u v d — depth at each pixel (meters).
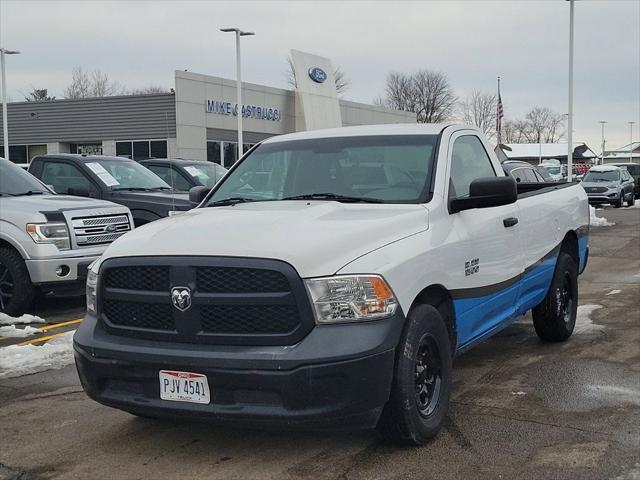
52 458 4.45
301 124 43.19
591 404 5.32
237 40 31.48
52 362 6.65
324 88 44.47
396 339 4.06
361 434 4.71
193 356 3.93
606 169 33.38
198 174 14.43
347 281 3.94
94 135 38.59
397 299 4.11
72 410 5.36
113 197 11.27
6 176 9.77
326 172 5.43
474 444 4.54
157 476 4.15
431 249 4.55
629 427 4.82
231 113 38.62
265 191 5.55
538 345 7.22
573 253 7.61
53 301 10.18
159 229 4.50
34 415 5.25
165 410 4.04
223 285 3.95
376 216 4.55
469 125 6.02
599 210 30.41
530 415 5.09
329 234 4.15
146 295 4.12
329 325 3.89
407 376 4.17
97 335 4.31
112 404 4.25
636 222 23.59
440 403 4.62
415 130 5.57
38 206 8.85
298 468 4.21
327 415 3.82
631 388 5.70
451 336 4.91
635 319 8.40
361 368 3.85
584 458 4.31
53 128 39.66
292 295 3.85
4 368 6.43
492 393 5.62
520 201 6.17
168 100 36.47
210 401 3.94
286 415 3.82
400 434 4.31
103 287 4.32
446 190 5.07
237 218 4.57
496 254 5.50
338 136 5.72
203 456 4.43
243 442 4.63
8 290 8.79
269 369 3.80
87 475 4.18
